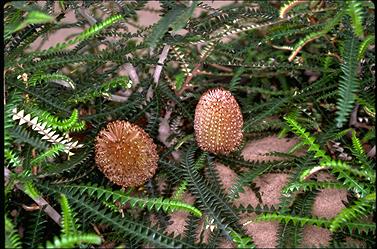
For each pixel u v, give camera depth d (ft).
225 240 1.22
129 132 1.25
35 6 1.22
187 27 1.48
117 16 1.26
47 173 1.21
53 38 2.34
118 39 1.49
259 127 1.44
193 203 1.32
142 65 1.61
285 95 1.53
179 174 1.35
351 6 1.21
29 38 1.38
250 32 1.73
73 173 1.31
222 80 1.76
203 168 1.40
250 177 1.29
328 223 1.15
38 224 1.16
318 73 1.71
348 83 1.18
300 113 1.47
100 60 1.33
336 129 1.40
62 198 1.15
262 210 1.23
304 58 1.58
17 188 1.27
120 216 1.20
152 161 1.28
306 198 1.25
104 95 1.39
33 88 1.32
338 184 1.20
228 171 1.43
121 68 1.58
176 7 1.38
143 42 1.37
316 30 1.41
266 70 1.69
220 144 1.34
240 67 1.58
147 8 1.80
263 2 1.55
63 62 1.30
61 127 1.24
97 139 1.27
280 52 1.73
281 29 1.48
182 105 1.49
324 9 1.37
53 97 1.34
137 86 1.49
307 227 1.25
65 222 1.11
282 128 1.50
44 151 1.24
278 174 1.39
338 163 1.18
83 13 1.48
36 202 1.22
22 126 1.29
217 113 1.31
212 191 1.26
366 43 1.27
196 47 1.83
